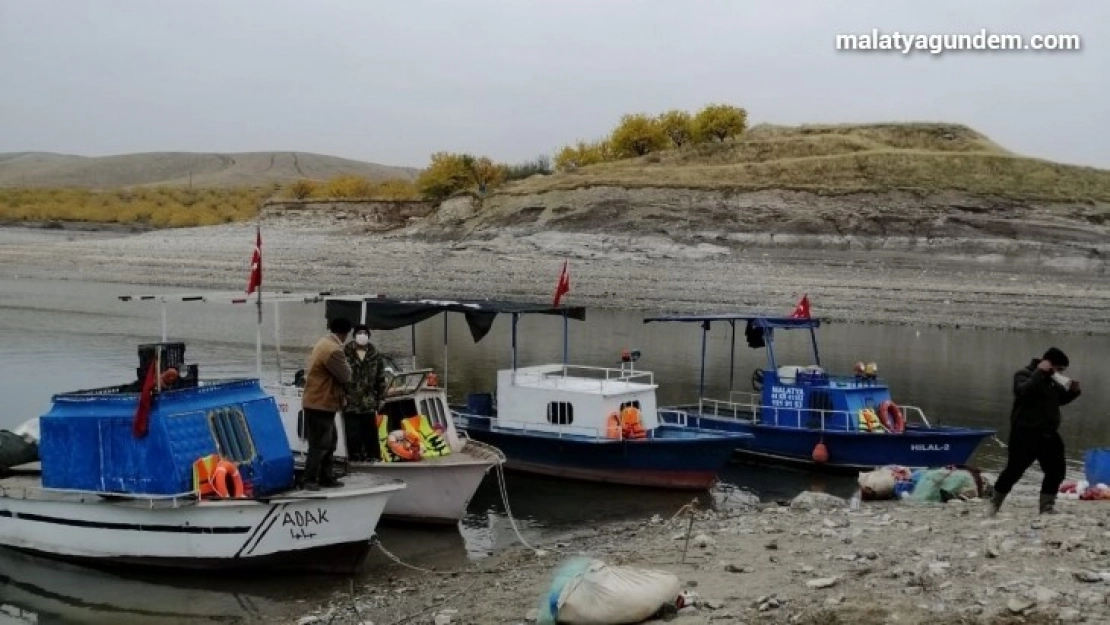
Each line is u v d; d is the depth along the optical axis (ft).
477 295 192.03
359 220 313.32
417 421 58.85
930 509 50.70
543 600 32.68
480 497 65.77
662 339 148.87
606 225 240.12
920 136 324.39
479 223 262.88
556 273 205.67
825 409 75.20
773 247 223.10
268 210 327.67
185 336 143.43
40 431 49.03
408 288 200.13
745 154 303.27
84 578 47.01
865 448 72.64
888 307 171.22
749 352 135.95
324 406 47.44
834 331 155.43
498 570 45.88
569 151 367.66
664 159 305.73
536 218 252.83
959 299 174.91
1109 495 52.24
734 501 65.62
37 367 112.78
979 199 235.61
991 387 111.24
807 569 36.14
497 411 73.82
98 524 47.50
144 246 271.28
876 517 48.24
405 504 56.49
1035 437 43.98
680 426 74.33
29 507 49.26
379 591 43.88
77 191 580.71
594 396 68.74
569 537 55.36
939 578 32.45
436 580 45.14
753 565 38.01
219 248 262.47
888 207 233.35
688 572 37.27
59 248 275.39
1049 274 196.65
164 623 40.98
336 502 46.21
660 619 30.68
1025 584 30.83
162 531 46.37
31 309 174.91
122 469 46.52
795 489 69.36
